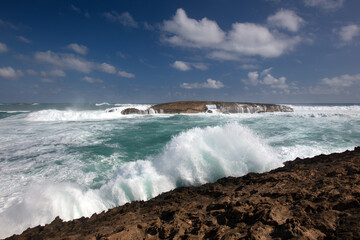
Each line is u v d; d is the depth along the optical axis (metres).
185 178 5.32
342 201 2.64
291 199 2.98
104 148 8.21
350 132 10.99
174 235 2.46
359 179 3.36
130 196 4.64
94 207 4.23
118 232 2.59
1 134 11.09
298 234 2.04
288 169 4.90
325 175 3.89
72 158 6.98
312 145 8.26
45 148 8.24
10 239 3.10
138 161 6.02
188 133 7.21
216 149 6.18
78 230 3.20
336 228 2.14
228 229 2.47
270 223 2.38
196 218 2.82
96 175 5.64
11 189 4.79
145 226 2.76
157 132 11.75
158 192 4.86
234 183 4.51
